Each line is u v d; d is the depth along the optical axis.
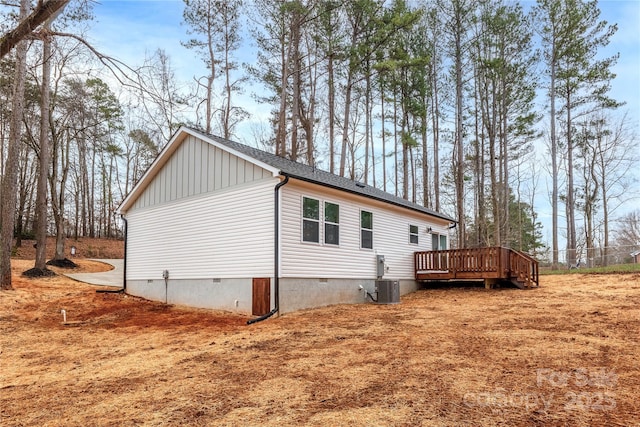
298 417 3.74
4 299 11.77
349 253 12.70
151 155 35.12
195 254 12.40
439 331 7.50
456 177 32.66
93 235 38.53
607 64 24.36
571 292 11.95
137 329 9.38
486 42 25.20
